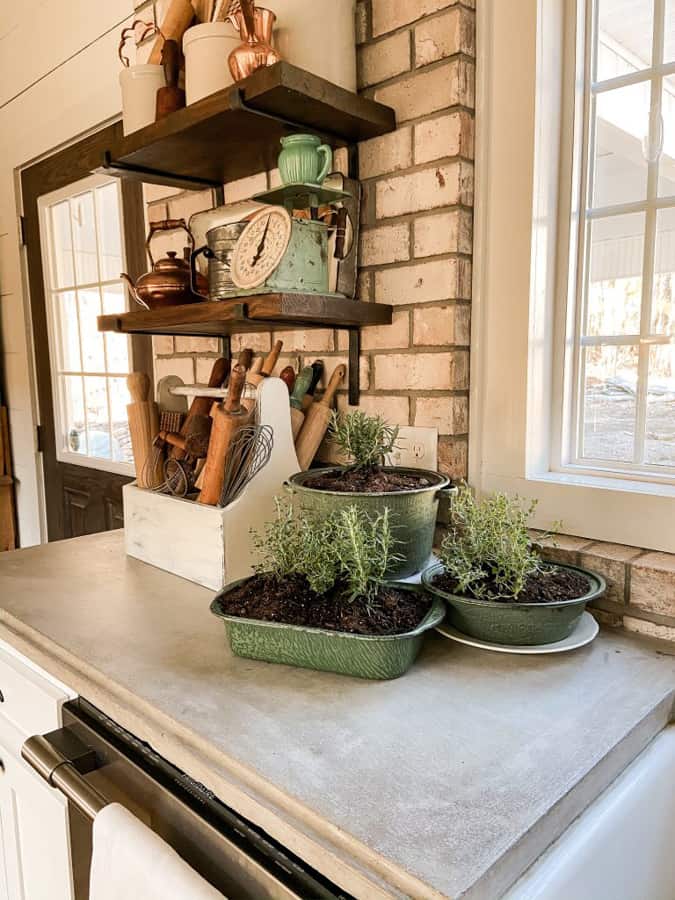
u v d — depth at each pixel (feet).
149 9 5.36
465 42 3.59
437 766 2.05
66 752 2.72
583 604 2.81
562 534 3.55
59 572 3.98
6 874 3.63
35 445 9.00
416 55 3.75
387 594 2.90
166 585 3.74
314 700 2.45
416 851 1.69
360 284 4.18
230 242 3.83
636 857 2.31
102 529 7.89
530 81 3.46
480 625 2.82
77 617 3.27
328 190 3.72
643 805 2.31
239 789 2.02
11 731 3.39
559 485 3.55
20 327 8.87
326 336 4.43
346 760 2.07
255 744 2.16
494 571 2.92
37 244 8.28
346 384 4.33
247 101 3.47
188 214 5.32
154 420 4.29
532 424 3.68
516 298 3.62
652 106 3.33
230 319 3.59
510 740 2.20
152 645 2.94
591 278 3.62
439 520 3.94
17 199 8.50
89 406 7.98
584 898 2.00
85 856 2.74
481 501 3.79
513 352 3.66
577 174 3.59
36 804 3.14
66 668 2.83
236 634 2.75
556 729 2.27
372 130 3.90
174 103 4.18
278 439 3.79
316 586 2.83
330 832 1.78
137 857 2.14
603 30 3.46
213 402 4.30
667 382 3.39
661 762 2.43
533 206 3.52
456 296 3.73
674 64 3.25
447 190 3.69
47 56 7.41
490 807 1.86
